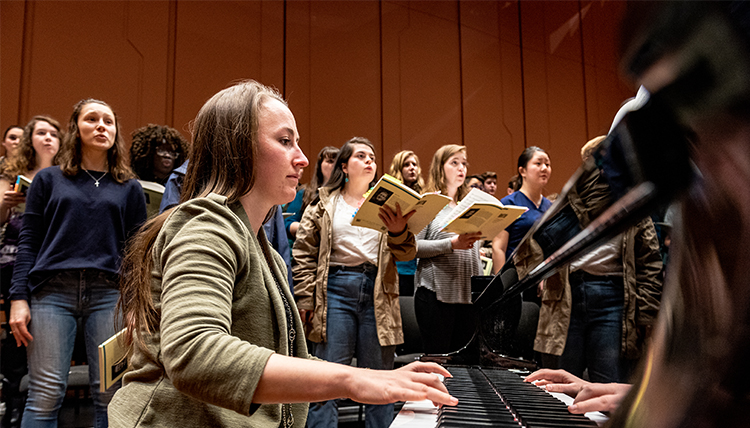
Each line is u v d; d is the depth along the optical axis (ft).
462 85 19.71
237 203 2.78
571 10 21.90
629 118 1.03
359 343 7.16
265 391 1.94
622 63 0.65
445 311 7.77
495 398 2.74
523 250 2.99
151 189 7.30
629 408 1.14
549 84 21.21
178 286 2.14
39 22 13.42
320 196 7.77
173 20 15.19
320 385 1.94
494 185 14.83
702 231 0.88
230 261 2.32
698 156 0.84
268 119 2.89
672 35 0.60
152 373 2.47
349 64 17.93
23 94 13.10
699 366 0.90
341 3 17.98
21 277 6.00
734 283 0.81
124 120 14.26
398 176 10.12
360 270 7.27
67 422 8.53
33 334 5.83
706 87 0.67
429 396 1.94
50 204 6.18
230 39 16.06
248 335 2.51
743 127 0.70
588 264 2.10
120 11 14.46
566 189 1.93
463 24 20.01
